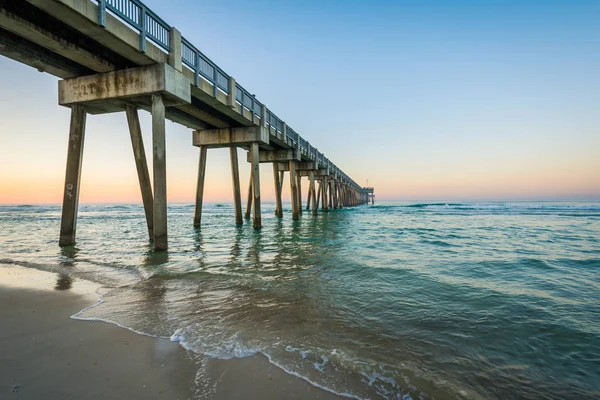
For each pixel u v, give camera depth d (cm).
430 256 866
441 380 257
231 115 1512
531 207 4959
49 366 265
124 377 248
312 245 1098
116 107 1080
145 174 1106
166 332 342
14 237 1402
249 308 429
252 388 237
